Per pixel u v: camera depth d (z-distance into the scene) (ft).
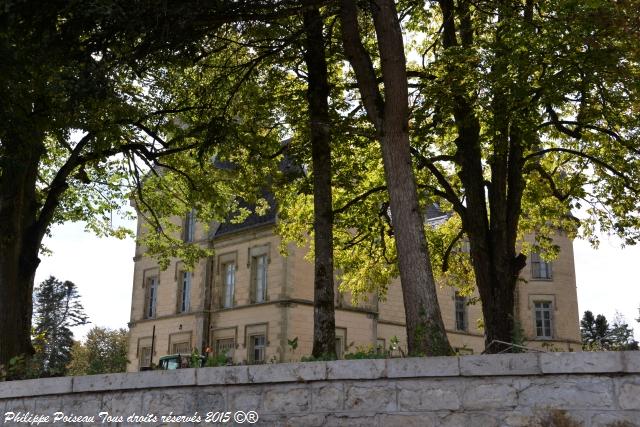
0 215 50.80
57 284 271.28
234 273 121.29
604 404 20.86
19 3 33.78
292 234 73.87
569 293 136.36
